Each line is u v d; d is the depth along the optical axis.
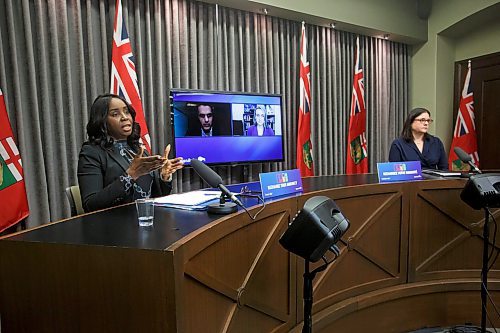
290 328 1.61
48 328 0.95
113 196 1.35
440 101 4.74
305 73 3.91
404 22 4.54
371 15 4.26
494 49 4.35
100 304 0.90
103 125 1.55
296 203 1.60
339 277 1.91
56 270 0.93
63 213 2.77
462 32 4.64
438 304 2.23
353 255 1.97
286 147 4.02
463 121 4.47
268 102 3.72
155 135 3.28
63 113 2.79
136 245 0.89
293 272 1.61
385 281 2.12
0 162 2.40
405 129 2.91
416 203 2.17
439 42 4.68
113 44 2.92
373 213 2.03
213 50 3.53
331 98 4.32
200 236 0.99
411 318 2.18
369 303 1.99
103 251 0.89
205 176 1.30
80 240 0.94
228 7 3.58
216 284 1.09
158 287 0.86
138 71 3.14
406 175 2.21
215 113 3.42
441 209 2.21
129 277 0.88
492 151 4.40
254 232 1.34
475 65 4.56
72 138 2.82
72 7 2.82
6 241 0.96
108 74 2.98
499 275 2.27
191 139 3.31
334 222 1.19
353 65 4.48
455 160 4.51
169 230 1.04
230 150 3.51
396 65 4.83
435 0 4.62
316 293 1.78
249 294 1.30
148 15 3.17
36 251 0.94
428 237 2.22
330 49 4.27
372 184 2.02
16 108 2.55
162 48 3.27
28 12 2.60
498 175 1.90
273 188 1.57
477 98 4.54
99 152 1.52
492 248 2.27
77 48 2.84
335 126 4.34
